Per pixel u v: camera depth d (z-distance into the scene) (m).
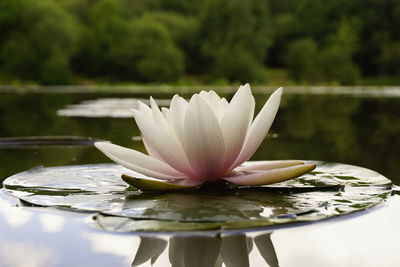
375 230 0.91
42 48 24.09
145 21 27.86
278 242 0.83
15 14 24.08
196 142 1.15
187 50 29.30
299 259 0.76
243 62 25.84
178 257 0.76
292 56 24.92
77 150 2.26
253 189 1.22
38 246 0.82
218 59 26.47
